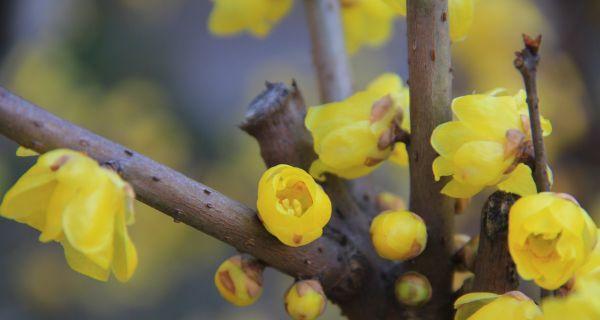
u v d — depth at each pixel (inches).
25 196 17.6
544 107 38.3
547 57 38.9
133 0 52.4
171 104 53.3
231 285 19.3
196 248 49.1
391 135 19.4
